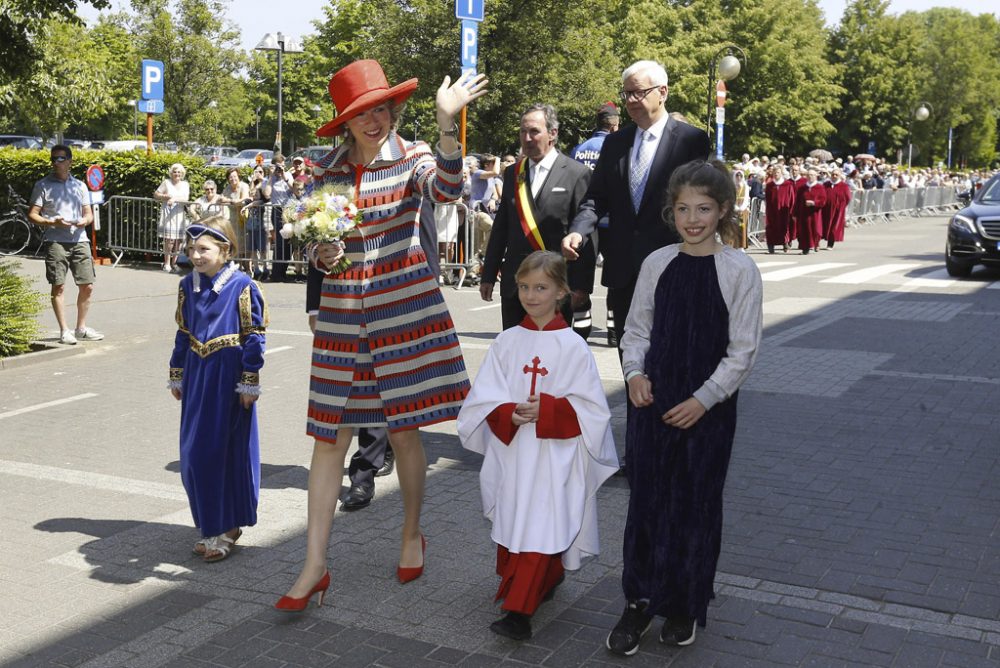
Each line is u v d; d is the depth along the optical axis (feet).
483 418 13.32
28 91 41.45
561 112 106.22
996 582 14.84
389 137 14.55
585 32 102.42
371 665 12.60
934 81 237.04
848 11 223.10
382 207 14.26
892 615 13.78
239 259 52.95
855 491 18.95
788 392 26.94
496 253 20.94
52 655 12.98
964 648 12.83
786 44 165.07
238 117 143.02
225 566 15.88
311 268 16.42
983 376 28.78
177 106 119.03
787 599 14.30
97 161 58.95
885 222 109.40
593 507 13.55
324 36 148.46
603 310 43.14
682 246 12.67
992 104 258.98
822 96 174.91
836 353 32.42
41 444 22.89
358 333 14.29
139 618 14.03
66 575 15.55
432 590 14.85
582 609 14.12
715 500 12.48
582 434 13.12
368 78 14.26
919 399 26.08
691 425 12.28
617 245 19.13
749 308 12.08
